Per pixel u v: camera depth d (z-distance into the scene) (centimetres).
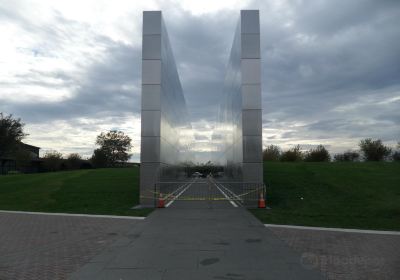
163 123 2034
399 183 2302
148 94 1919
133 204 1944
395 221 1339
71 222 1351
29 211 1792
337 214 1527
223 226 1202
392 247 896
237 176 2236
